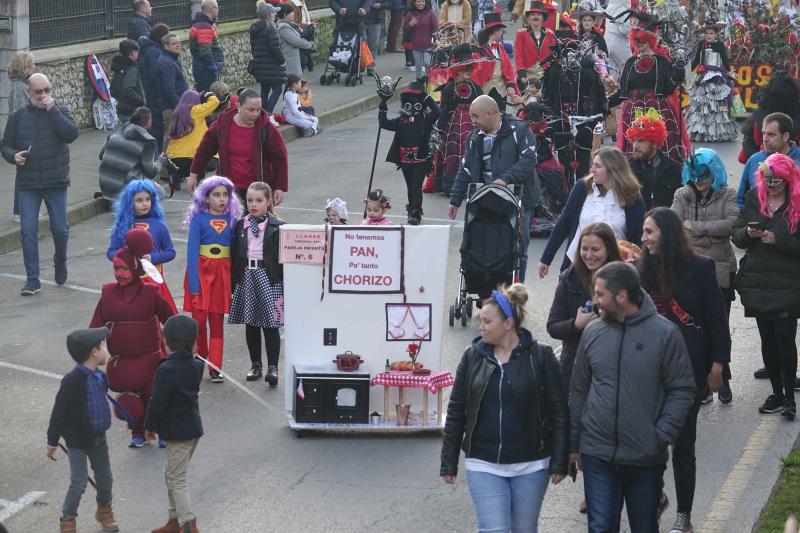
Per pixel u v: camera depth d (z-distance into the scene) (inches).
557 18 2283.5
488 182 1232.8
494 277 1189.7
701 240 985.5
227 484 884.6
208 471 907.4
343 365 970.7
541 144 1599.4
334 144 2364.7
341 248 976.3
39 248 1598.2
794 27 2401.6
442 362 1137.4
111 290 937.5
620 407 681.6
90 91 2342.5
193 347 790.5
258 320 1067.3
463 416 697.6
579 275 770.8
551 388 690.2
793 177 941.8
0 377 1114.1
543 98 1731.1
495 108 1229.1
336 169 2102.6
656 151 1032.2
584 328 740.7
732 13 2423.7
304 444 960.3
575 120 1702.8
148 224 1074.1
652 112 1024.2
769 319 968.9
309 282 980.6
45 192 1386.6
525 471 685.3
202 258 1077.1
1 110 2139.5
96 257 1556.3
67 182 1392.7
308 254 976.9
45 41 2261.3
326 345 984.3
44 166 1369.3
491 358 684.7
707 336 784.9
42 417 1019.3
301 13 3019.2
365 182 1982.0
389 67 3198.8
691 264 779.4
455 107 1828.2
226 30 2849.4
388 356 985.5
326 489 875.4
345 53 2940.5
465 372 693.3
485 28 1962.4
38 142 1364.4
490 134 1236.5
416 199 1642.5
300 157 2228.1
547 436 691.4
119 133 1780.3
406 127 1621.6
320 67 3245.6
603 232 756.0
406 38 3129.9
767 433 962.7
